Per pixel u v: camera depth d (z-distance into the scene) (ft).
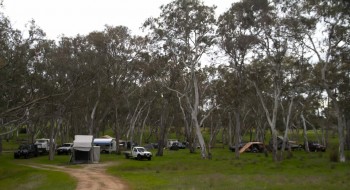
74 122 239.09
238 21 145.18
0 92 120.06
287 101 190.19
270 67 147.33
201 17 156.04
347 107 154.20
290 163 137.18
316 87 163.22
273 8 135.33
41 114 143.64
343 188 72.02
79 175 108.47
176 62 171.42
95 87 188.75
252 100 194.49
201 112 216.33
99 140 217.15
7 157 189.57
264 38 142.82
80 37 168.14
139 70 194.59
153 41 162.81
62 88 139.23
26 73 125.59
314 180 87.40
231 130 270.05
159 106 247.29
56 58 140.77
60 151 211.00
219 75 180.75
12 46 117.39
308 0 119.96
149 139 332.19
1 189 90.79
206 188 73.97
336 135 338.13
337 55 133.80
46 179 100.27
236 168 123.85
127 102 213.66
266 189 71.41
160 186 79.20
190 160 156.04
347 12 68.08
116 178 99.50
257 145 216.54
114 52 186.80
